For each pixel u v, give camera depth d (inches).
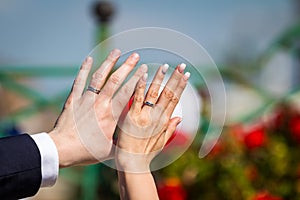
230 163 103.1
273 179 104.3
